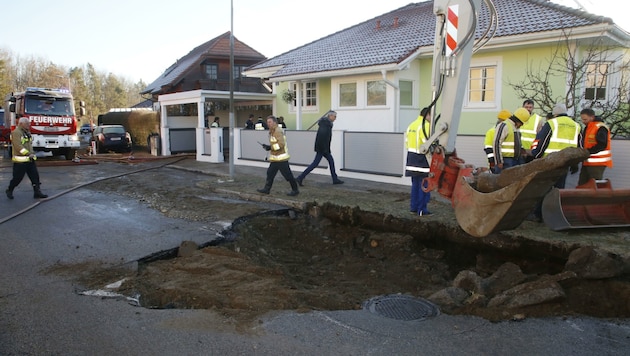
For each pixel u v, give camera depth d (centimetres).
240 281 576
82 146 3428
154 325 450
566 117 732
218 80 2812
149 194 1131
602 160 732
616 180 833
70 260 647
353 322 461
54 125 1986
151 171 1578
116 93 10331
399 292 608
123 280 575
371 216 827
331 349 404
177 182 1315
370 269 698
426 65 1484
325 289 610
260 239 816
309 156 1373
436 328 446
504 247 669
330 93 1739
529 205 508
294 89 1897
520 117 760
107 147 2552
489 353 397
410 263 706
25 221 876
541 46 1210
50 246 713
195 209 942
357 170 1238
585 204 698
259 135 1585
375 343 415
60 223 859
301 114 1852
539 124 816
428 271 676
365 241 792
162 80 3144
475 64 1331
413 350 402
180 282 568
